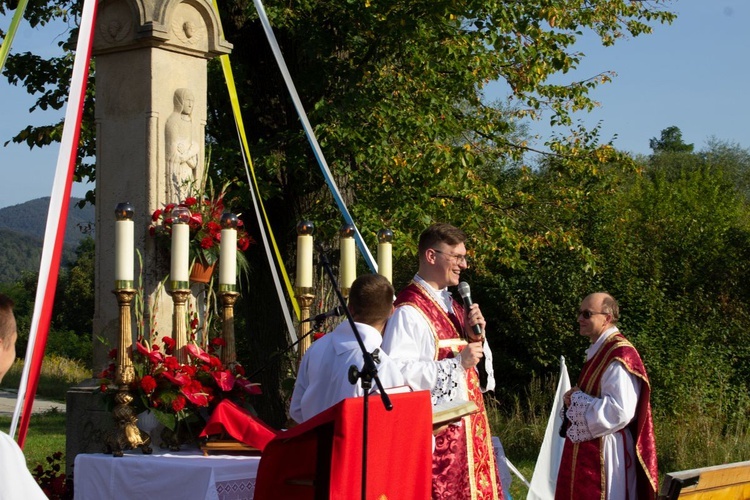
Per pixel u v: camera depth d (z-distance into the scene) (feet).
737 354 47.11
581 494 16.62
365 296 12.59
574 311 46.42
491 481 14.37
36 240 467.52
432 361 13.32
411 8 34.78
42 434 44.73
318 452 10.50
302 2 34.76
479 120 41.86
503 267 49.03
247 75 34.78
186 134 18.01
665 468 35.47
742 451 36.40
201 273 17.31
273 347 34.37
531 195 44.42
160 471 13.57
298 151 33.73
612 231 48.65
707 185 60.29
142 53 17.67
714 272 49.32
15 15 15.52
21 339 87.92
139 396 14.85
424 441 11.50
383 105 34.86
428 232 14.47
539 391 44.60
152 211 17.40
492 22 36.04
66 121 15.03
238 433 14.43
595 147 45.06
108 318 17.56
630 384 16.48
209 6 18.43
